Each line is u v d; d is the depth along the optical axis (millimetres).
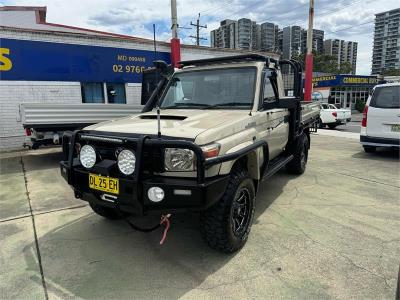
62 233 3871
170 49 13328
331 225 3990
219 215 3047
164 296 2680
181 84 4496
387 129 7859
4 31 9656
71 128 7398
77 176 3240
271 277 2914
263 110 4062
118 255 3344
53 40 10531
